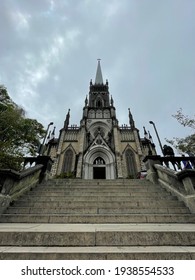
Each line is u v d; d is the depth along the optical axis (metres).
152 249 2.26
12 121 7.76
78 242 2.53
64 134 30.66
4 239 2.57
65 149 27.97
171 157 8.14
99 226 3.32
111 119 33.09
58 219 3.87
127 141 29.38
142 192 5.97
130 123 34.09
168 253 2.08
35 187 6.82
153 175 7.80
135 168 25.16
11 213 4.41
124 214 4.08
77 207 4.64
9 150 7.41
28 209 4.50
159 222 3.83
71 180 7.92
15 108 8.79
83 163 24.05
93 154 25.27
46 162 8.73
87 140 29.28
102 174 24.55
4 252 2.12
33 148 9.01
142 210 4.53
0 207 4.28
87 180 7.95
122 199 5.32
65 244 2.51
